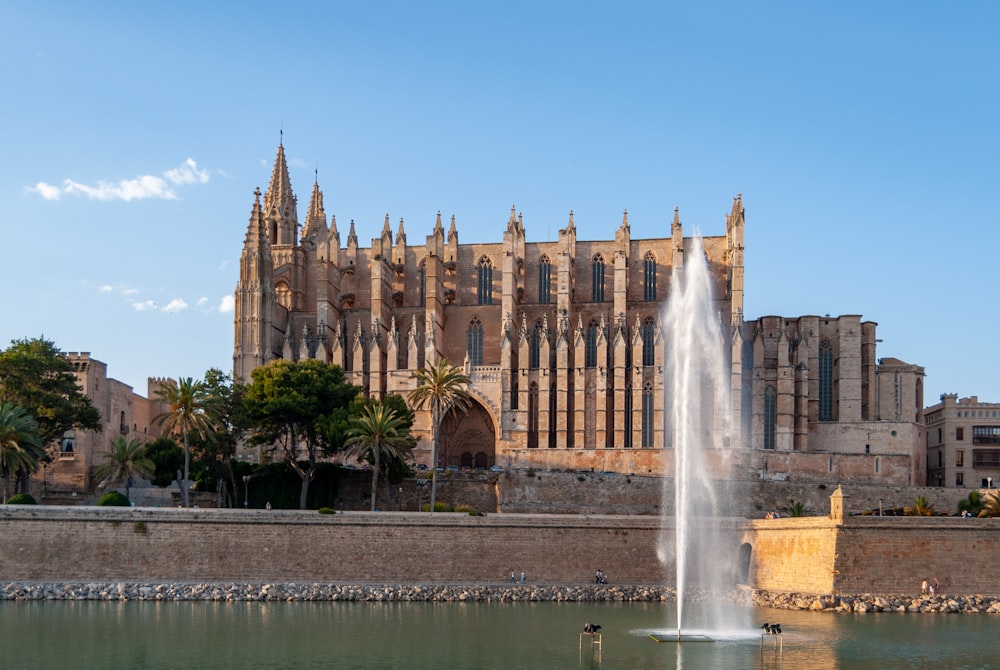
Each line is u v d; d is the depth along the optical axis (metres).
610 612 79.06
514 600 84.38
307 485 110.69
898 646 64.56
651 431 139.38
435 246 156.75
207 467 115.62
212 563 86.50
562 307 145.12
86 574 85.19
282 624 71.25
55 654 61.16
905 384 149.38
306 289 161.62
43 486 130.38
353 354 144.38
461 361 152.00
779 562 89.19
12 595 81.00
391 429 104.38
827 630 70.69
